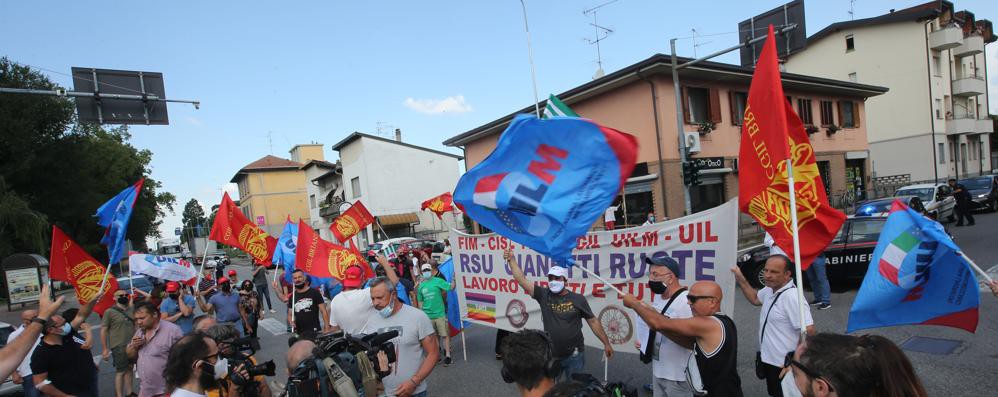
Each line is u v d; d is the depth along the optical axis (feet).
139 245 160.97
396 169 118.42
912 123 100.53
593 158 10.69
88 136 112.37
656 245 17.54
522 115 11.14
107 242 19.20
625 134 10.26
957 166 107.45
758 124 13.57
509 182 11.69
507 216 11.91
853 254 30.55
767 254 33.45
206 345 10.43
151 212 157.07
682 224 16.72
